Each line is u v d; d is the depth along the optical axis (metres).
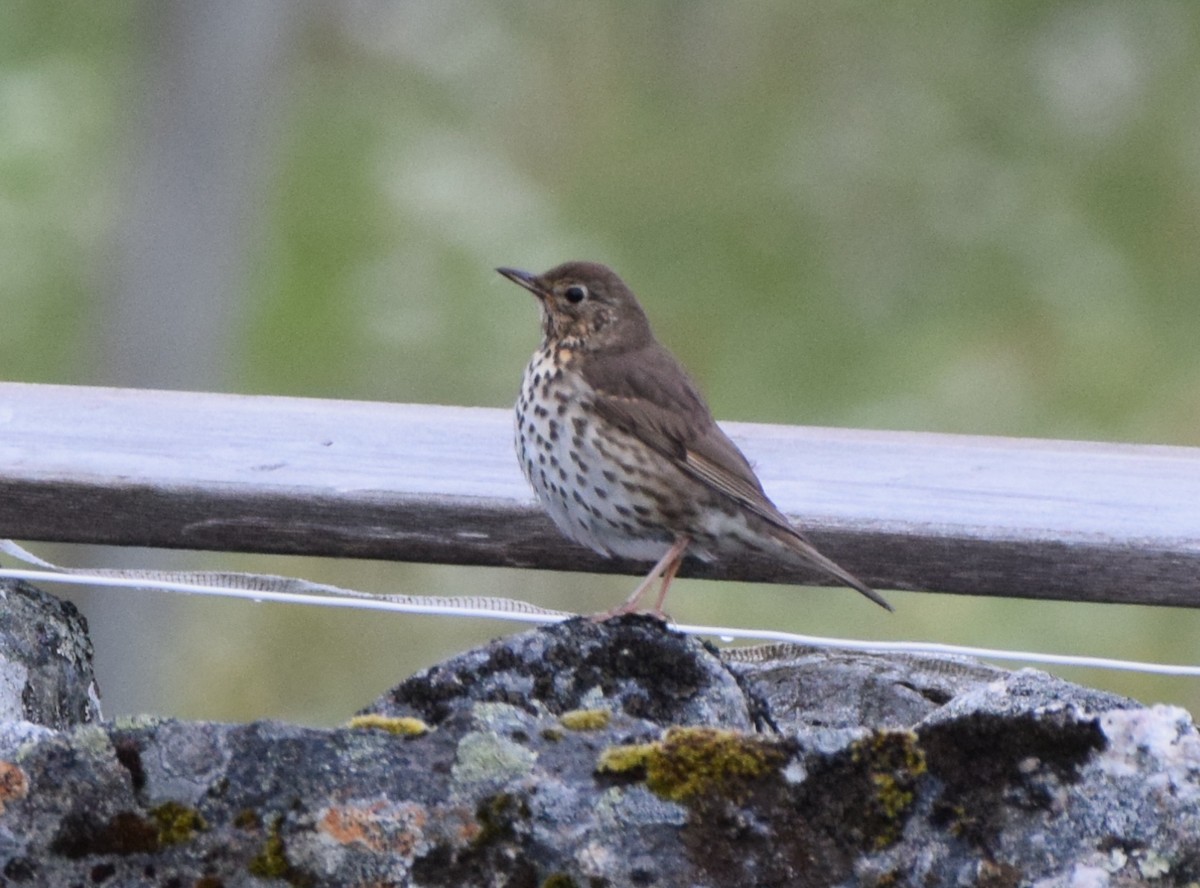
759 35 16.98
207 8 18.00
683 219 16.66
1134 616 12.68
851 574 6.62
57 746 4.50
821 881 4.43
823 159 16.69
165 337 17.77
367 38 17.88
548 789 4.50
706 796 4.47
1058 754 4.42
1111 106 16.66
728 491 7.04
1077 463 6.77
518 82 17.27
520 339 16.09
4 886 4.46
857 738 4.47
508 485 6.73
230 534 6.60
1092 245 16.39
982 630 12.78
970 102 16.77
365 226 16.88
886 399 15.92
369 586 14.81
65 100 17.61
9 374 17.06
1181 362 16.06
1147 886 4.35
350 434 6.77
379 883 4.47
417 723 4.59
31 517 6.55
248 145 17.98
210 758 4.51
